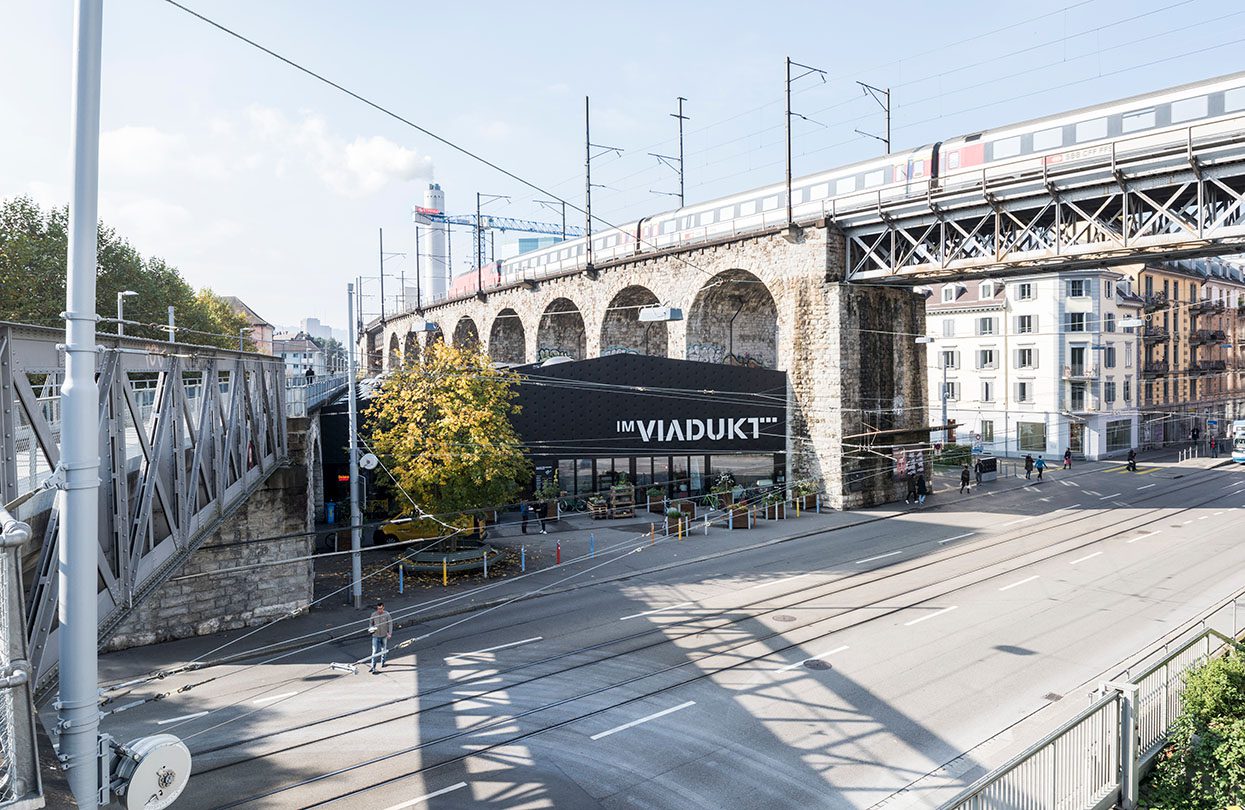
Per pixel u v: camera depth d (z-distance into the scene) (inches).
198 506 532.1
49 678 301.3
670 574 1015.6
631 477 1513.3
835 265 1462.8
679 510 1326.3
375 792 472.1
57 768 203.5
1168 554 1045.2
